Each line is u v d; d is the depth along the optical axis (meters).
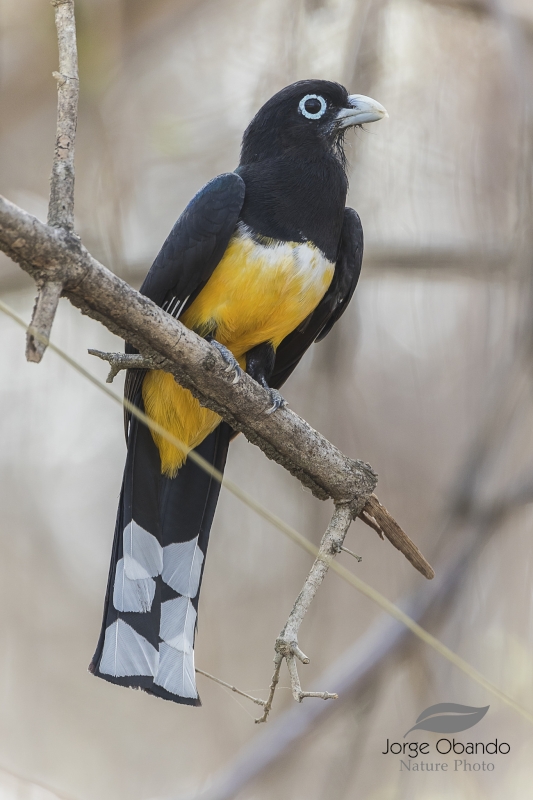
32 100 12.05
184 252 8.48
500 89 11.51
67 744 13.17
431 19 11.70
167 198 12.94
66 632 13.84
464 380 12.05
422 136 11.78
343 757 10.34
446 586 10.17
